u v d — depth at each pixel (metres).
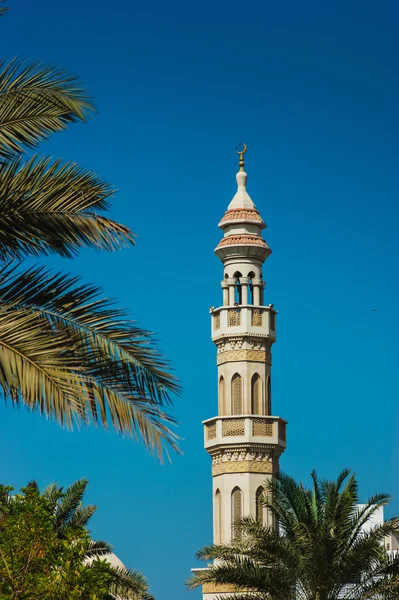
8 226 20.58
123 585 58.69
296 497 53.00
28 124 21.33
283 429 73.50
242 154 77.38
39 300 19.44
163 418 18.30
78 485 59.66
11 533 34.06
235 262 74.62
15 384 17.38
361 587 52.75
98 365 18.66
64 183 20.50
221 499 71.62
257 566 52.41
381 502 52.94
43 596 32.62
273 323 74.75
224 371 73.56
